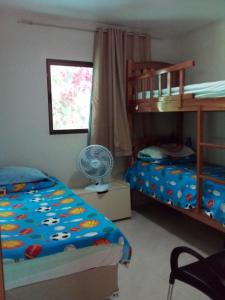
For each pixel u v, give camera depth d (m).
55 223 1.92
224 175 2.77
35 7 2.93
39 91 3.32
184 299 1.96
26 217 2.04
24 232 1.77
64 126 3.55
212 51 3.58
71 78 3.50
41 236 1.71
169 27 3.67
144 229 3.19
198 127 2.50
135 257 2.55
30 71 3.25
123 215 3.47
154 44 3.94
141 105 3.44
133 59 3.71
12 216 2.07
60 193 2.69
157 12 3.12
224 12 3.15
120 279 2.21
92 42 3.51
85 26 3.43
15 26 3.13
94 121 3.49
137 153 3.79
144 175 3.41
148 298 1.98
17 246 1.57
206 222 2.46
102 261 1.77
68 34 3.38
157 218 3.54
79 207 2.27
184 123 4.10
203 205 2.49
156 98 3.14
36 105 3.33
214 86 2.35
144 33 3.77
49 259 1.61
